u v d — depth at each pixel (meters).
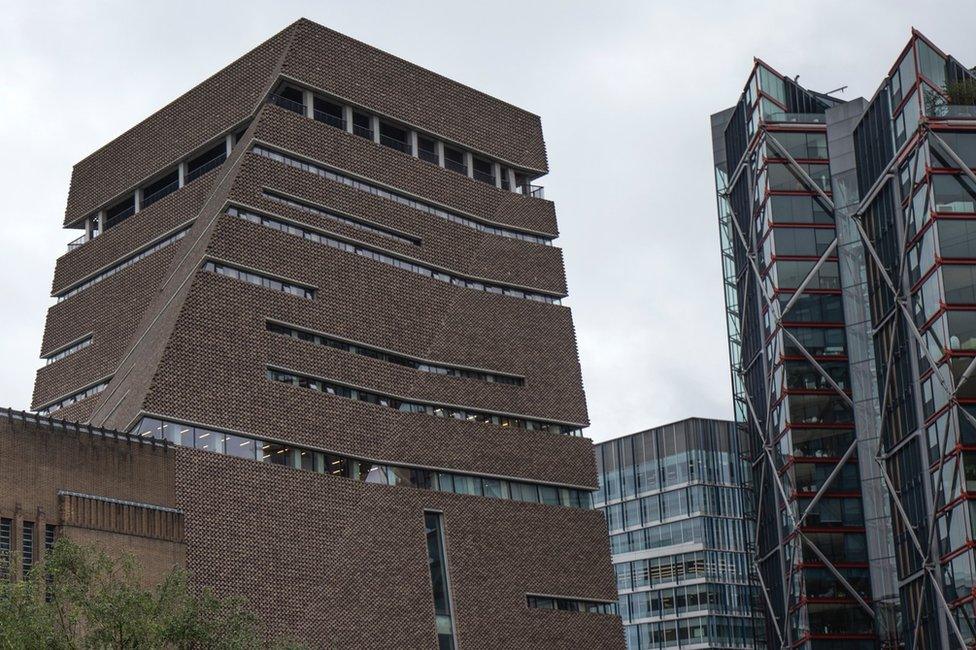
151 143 125.25
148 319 111.06
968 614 91.94
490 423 118.69
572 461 123.25
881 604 123.38
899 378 104.00
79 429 86.88
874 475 126.06
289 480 100.12
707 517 169.75
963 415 94.06
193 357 98.44
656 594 171.50
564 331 128.25
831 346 130.50
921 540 99.56
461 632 108.50
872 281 109.88
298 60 116.88
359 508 104.44
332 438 105.19
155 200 124.62
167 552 89.88
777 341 131.50
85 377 119.00
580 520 121.31
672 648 168.38
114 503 87.19
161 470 91.75
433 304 118.44
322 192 114.19
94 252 125.75
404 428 111.12
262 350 103.12
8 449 82.06
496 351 121.69
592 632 118.06
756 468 138.38
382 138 123.19
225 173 113.12
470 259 124.06
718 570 168.62
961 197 98.25
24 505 82.00
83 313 122.75
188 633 63.94
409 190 121.62
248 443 99.56
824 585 125.25
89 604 61.47
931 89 101.44
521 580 114.62
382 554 104.81
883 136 107.88
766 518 135.75
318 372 106.56
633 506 176.62
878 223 108.94
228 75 120.25
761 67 138.00
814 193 134.00
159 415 95.12
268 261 107.12
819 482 127.69
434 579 109.00
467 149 129.62
